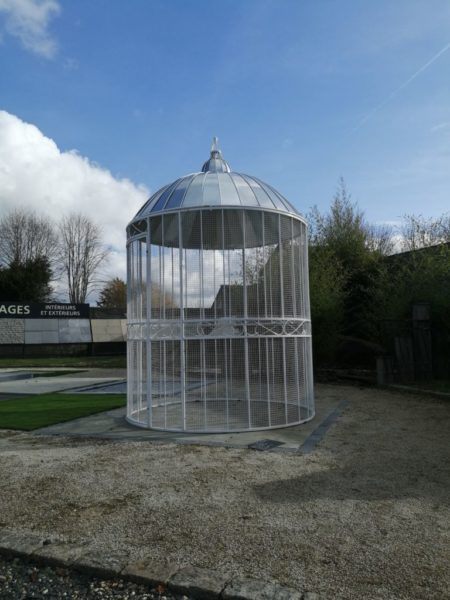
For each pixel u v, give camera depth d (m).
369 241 19.67
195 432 7.64
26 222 47.75
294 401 8.55
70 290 49.44
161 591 3.11
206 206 7.84
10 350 31.30
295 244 8.90
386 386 13.05
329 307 15.81
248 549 3.60
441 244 14.53
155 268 8.45
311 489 4.90
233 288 8.45
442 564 3.32
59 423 8.76
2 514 4.42
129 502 4.64
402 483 5.05
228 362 8.85
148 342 8.14
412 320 13.52
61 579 3.32
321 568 3.29
